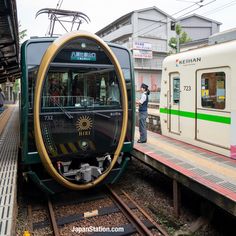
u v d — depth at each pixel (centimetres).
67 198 587
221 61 613
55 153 518
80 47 531
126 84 589
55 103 518
